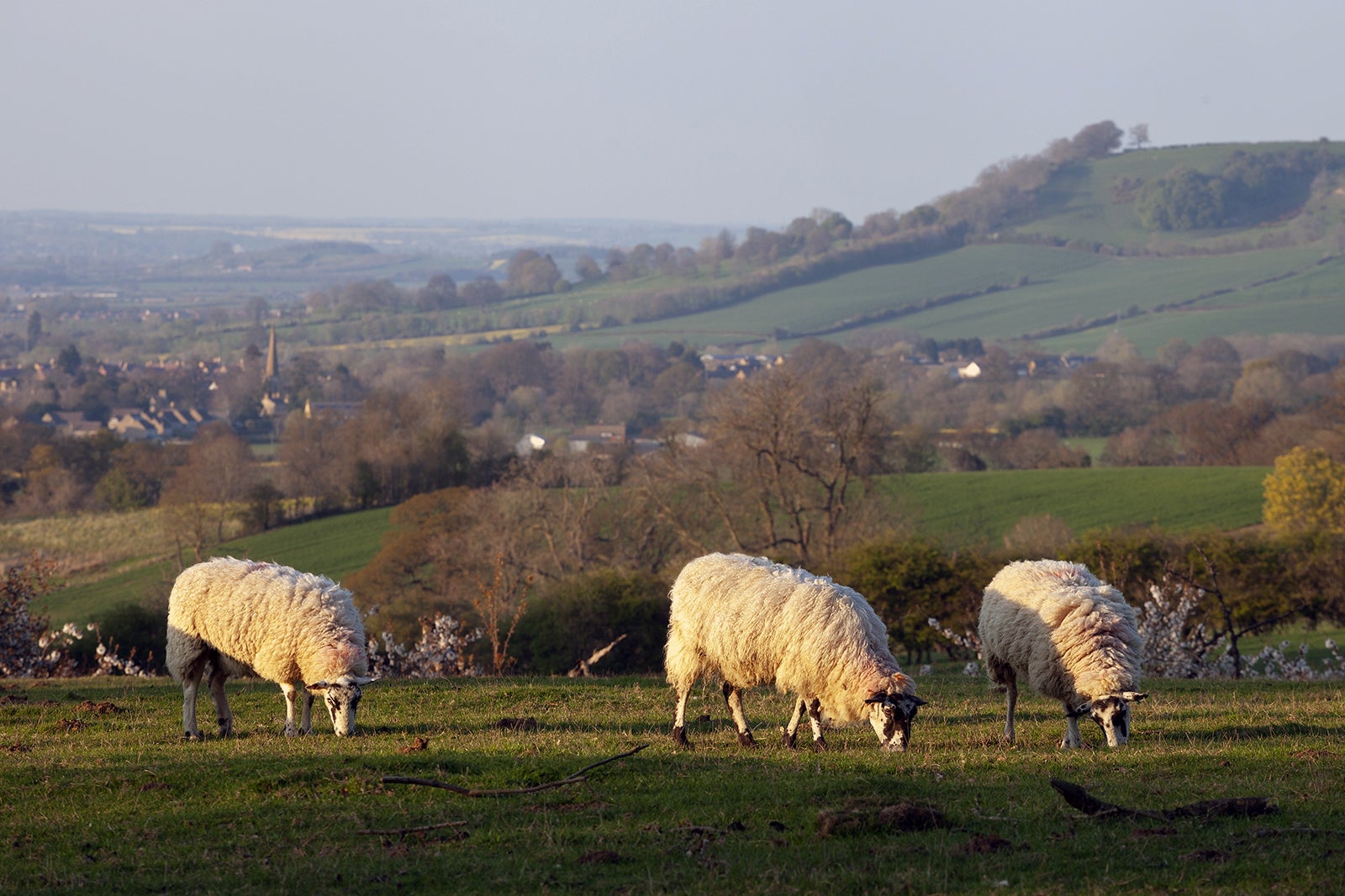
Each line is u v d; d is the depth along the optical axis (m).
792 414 68.25
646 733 18.66
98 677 30.75
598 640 54.03
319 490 106.06
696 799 13.05
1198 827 11.66
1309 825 11.62
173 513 96.25
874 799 12.57
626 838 11.80
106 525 108.19
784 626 16.19
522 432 168.62
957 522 83.12
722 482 70.81
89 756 16.44
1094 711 16.41
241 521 100.62
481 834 12.02
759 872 10.66
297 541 94.19
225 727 18.69
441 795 13.45
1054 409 144.50
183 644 18.22
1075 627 16.53
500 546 69.12
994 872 10.55
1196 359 173.12
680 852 11.32
